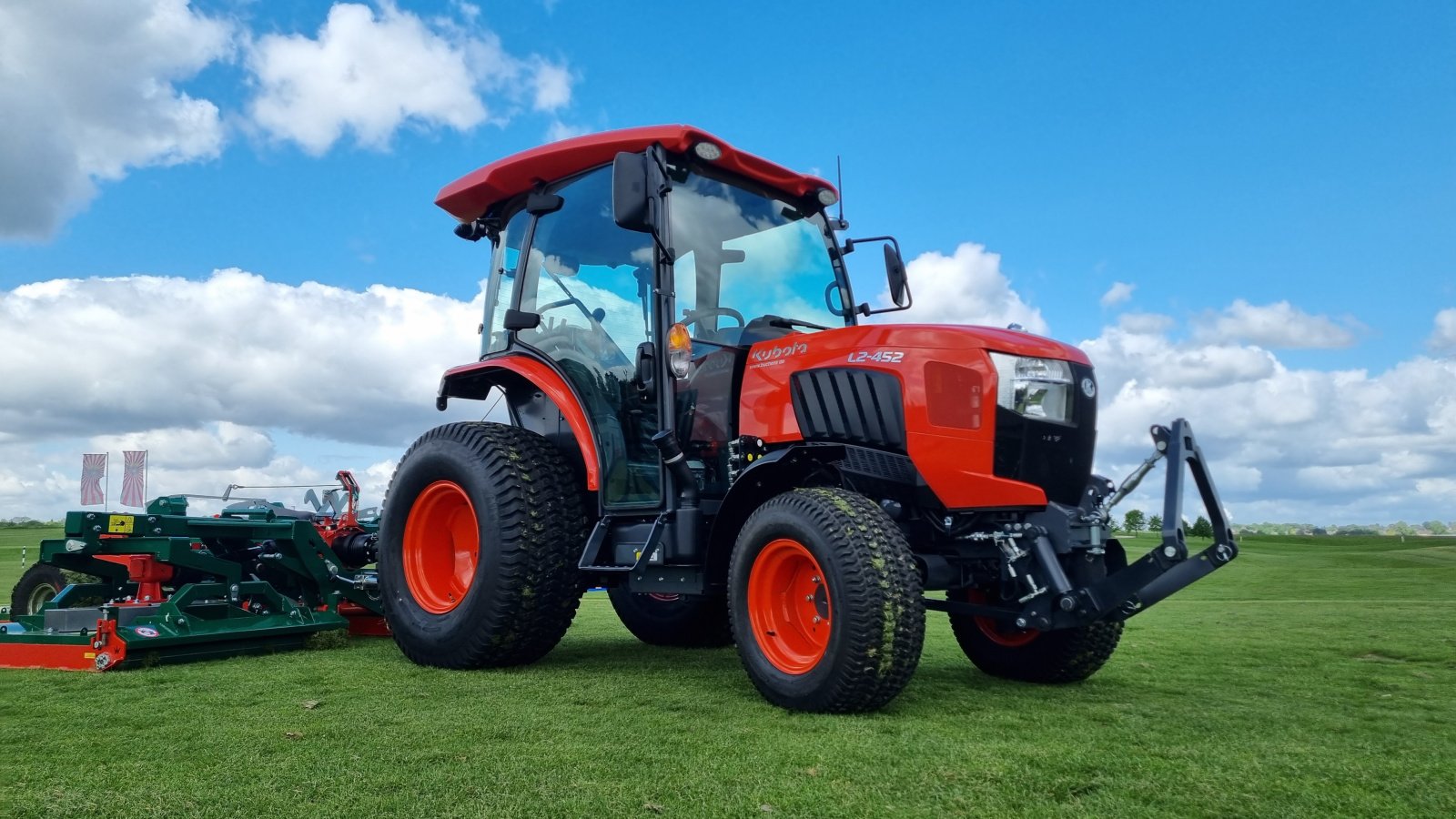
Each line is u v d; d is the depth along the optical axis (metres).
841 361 3.66
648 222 3.88
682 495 3.81
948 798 2.11
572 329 4.47
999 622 4.03
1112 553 3.47
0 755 2.49
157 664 4.13
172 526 4.82
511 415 4.87
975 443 3.34
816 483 3.76
